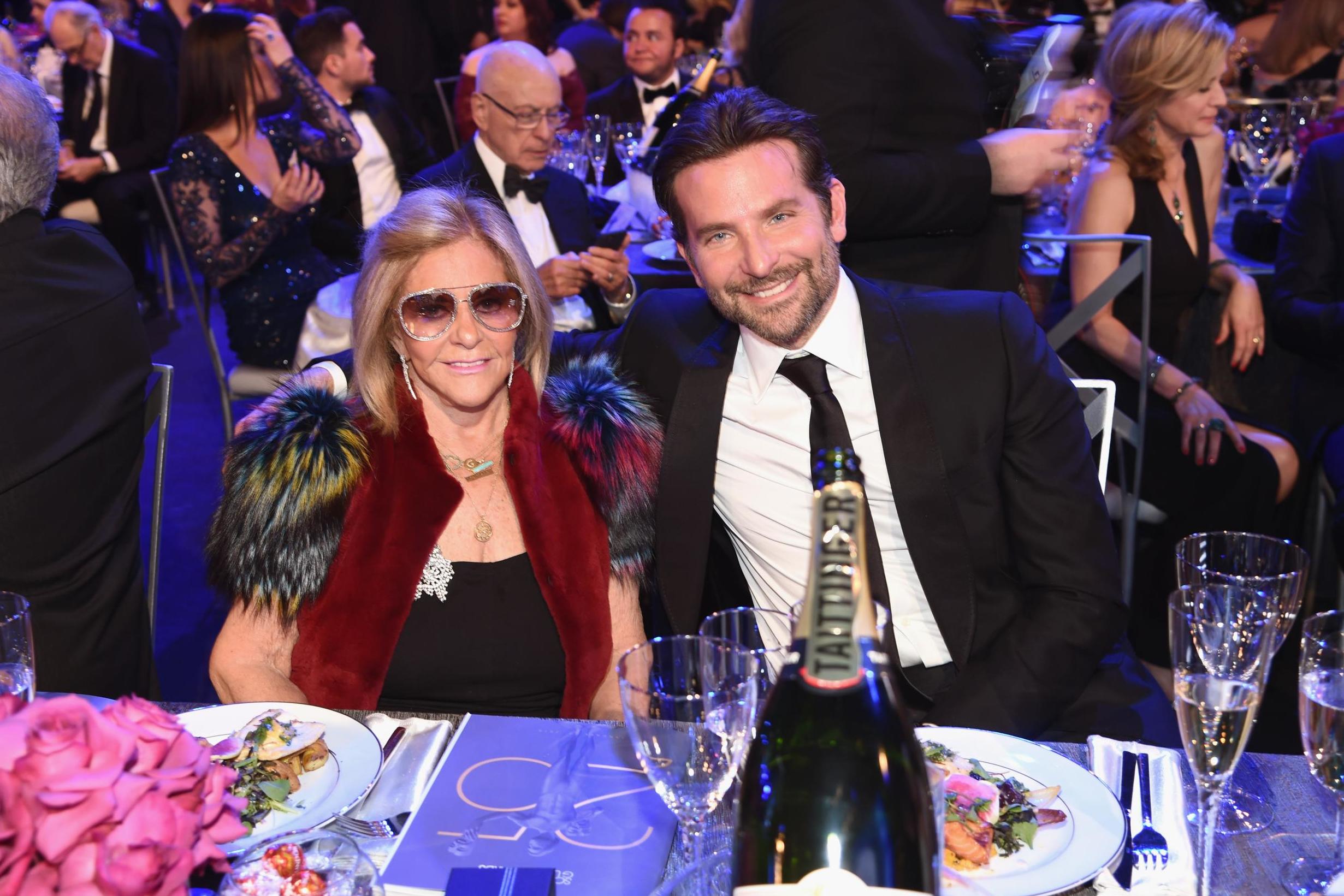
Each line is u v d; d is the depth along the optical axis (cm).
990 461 180
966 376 180
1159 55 308
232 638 167
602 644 172
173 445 477
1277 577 140
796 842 80
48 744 74
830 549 76
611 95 548
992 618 183
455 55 666
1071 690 174
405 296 167
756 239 167
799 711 82
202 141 369
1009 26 274
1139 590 336
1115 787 119
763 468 186
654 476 180
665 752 97
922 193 240
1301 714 106
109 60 612
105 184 606
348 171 430
